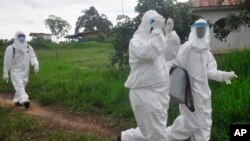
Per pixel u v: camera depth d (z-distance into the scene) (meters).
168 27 3.62
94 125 5.31
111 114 5.59
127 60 7.92
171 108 5.10
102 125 5.26
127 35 7.84
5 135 4.99
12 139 4.84
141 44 3.33
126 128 4.98
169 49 3.63
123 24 7.83
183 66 3.82
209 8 10.46
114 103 5.86
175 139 3.91
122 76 7.38
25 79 6.69
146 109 3.43
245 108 4.56
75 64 11.45
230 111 4.55
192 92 3.77
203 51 3.78
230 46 10.48
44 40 22.39
